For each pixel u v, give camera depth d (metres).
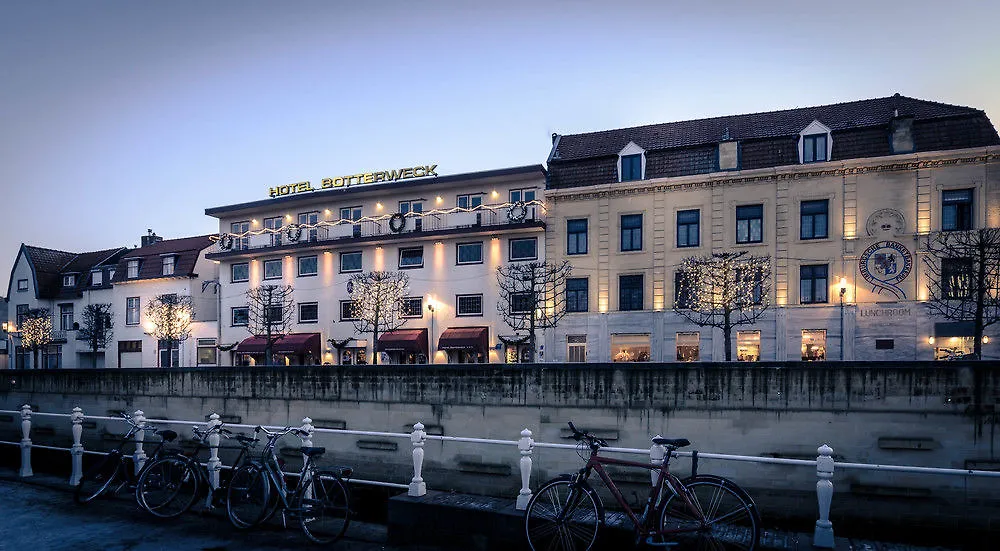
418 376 17.73
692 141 31.97
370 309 31.91
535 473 16.03
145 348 42.16
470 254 33.84
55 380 22.08
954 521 12.25
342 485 8.06
